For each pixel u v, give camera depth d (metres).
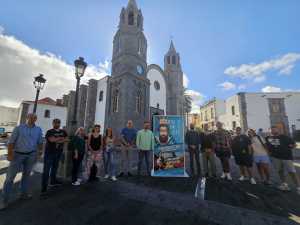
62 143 5.55
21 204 4.16
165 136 7.06
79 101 26.39
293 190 5.13
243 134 6.22
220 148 6.48
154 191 4.97
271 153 5.52
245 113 26.95
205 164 6.90
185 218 3.51
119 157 10.36
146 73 22.55
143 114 20.58
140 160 6.77
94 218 3.52
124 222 3.37
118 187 5.31
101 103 23.05
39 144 5.02
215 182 5.88
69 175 6.38
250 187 5.36
